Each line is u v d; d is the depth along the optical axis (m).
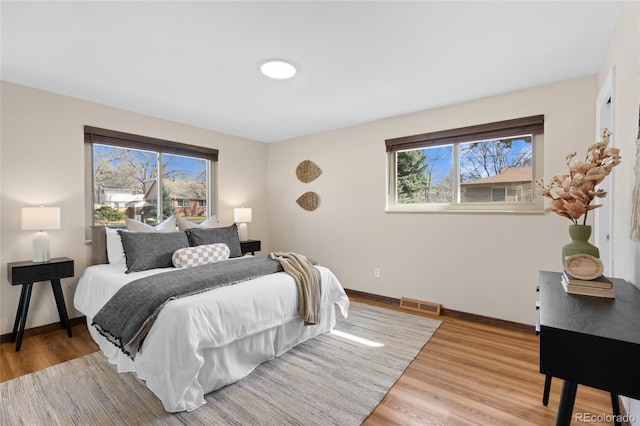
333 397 1.85
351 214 4.09
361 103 3.21
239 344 2.07
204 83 2.70
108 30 1.90
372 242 3.89
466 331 2.88
